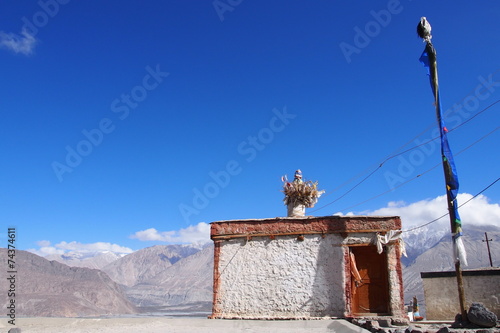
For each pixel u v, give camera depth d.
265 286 22.52
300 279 22.27
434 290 26.48
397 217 22.50
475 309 16.45
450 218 17.58
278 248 23.00
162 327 20.50
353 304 21.84
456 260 17.25
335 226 22.59
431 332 15.59
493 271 24.41
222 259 23.45
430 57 19.36
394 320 19.81
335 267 22.14
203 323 21.05
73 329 20.52
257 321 21.19
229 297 22.72
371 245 22.28
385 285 21.86
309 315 21.64
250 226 23.52
